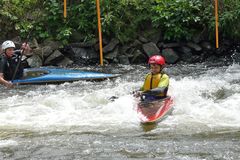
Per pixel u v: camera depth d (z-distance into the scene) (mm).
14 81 11203
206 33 15523
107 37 15531
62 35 15227
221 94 9539
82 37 15578
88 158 5688
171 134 6684
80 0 16125
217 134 6586
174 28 15258
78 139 6566
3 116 8125
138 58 15086
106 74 12250
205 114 7848
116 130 7027
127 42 15516
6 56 11117
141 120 7574
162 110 7844
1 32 15508
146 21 15961
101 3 15719
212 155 5637
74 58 15094
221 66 13867
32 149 6145
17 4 16125
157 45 15523
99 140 6477
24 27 15438
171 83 10914
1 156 5875
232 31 15305
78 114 8180
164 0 16078
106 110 8352
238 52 15500
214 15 15477
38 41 15516
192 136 6527
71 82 11656
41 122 7664
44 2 16141
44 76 11664
